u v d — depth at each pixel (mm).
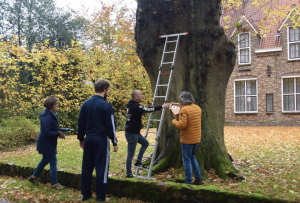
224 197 3402
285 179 4781
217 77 5457
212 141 5250
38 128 11477
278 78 18922
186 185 3707
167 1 5441
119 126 17172
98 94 3943
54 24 24312
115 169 5891
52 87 13664
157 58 5656
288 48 18609
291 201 3061
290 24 18469
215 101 5430
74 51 14617
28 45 21797
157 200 3803
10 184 4785
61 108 13758
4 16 21875
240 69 20172
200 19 5332
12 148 10023
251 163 6344
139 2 5734
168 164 5246
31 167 5211
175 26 5473
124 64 16438
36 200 3918
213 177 4816
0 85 12320
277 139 10891
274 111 19000
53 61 13664
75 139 11859
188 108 4238
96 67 15188
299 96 18500
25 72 18641
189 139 4238
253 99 19953
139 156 4645
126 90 17000
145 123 19109
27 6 22891
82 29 26906
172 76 5539
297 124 18188
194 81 5398
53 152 4590
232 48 5652
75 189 4578
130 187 4059
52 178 4586
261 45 19375
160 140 5738
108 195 4211
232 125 20406
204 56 5348
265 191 3789
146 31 5680
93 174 4477
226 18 8719
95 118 3760
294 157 6988
